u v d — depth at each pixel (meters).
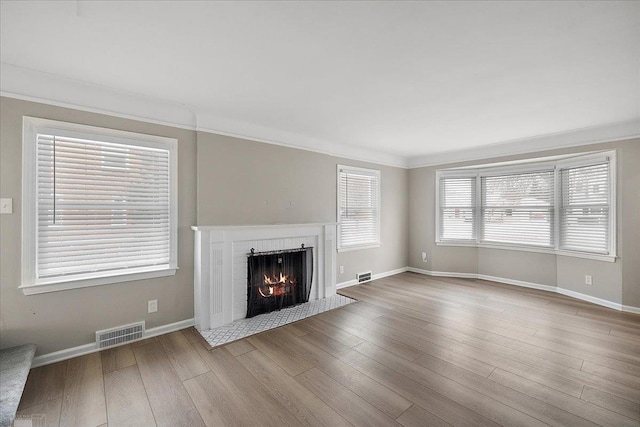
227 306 3.19
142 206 2.84
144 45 1.91
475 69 2.22
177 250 3.04
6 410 1.53
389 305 3.81
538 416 1.75
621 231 3.57
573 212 4.14
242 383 2.11
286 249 3.74
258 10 1.56
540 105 2.94
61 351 2.43
